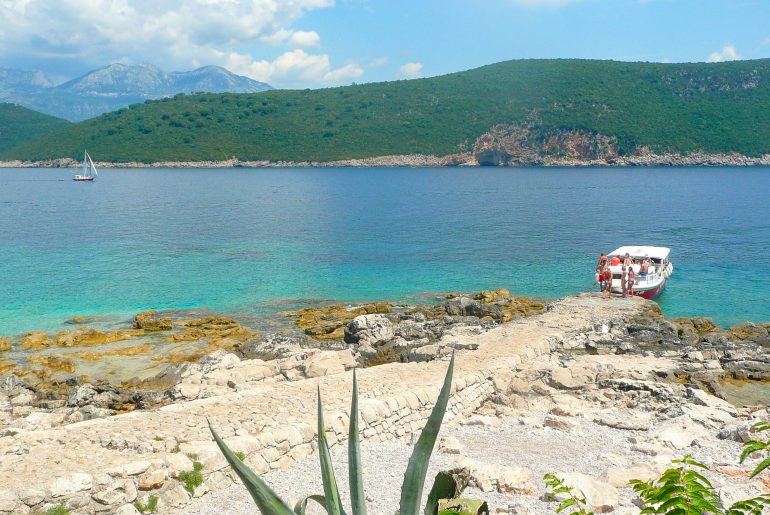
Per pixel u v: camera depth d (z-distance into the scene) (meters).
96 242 63.97
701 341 29.84
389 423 17.52
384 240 65.44
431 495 7.84
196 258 54.94
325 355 24.42
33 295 41.31
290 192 130.88
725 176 173.50
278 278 46.97
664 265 45.28
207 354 28.91
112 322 35.19
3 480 12.50
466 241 64.75
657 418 18.66
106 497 12.25
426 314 35.28
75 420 20.45
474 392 20.69
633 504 11.68
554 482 8.87
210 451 13.86
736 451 14.97
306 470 14.45
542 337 27.42
